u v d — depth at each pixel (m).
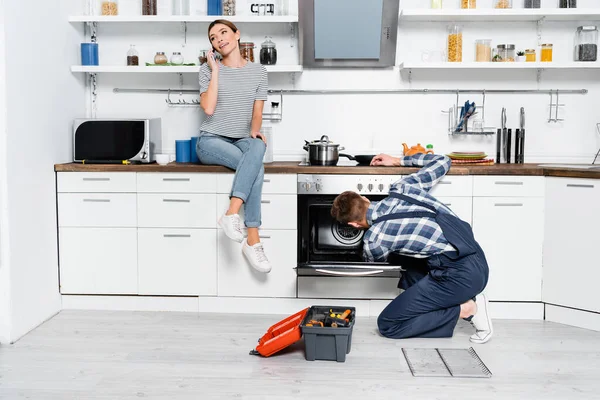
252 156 3.49
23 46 3.36
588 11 3.76
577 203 3.41
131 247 3.74
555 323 3.54
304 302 3.71
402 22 4.10
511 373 2.79
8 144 3.21
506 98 4.12
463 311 3.19
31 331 3.39
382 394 2.56
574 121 4.11
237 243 3.69
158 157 3.81
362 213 3.16
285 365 2.89
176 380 2.71
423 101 4.14
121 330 3.40
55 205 3.73
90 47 4.02
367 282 3.68
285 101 4.18
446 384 2.66
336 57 4.01
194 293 3.74
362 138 4.18
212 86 3.63
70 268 3.77
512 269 3.60
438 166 3.45
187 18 3.90
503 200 3.57
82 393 2.57
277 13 4.01
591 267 3.38
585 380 2.71
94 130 3.82
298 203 3.69
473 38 4.10
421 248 3.10
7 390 2.60
